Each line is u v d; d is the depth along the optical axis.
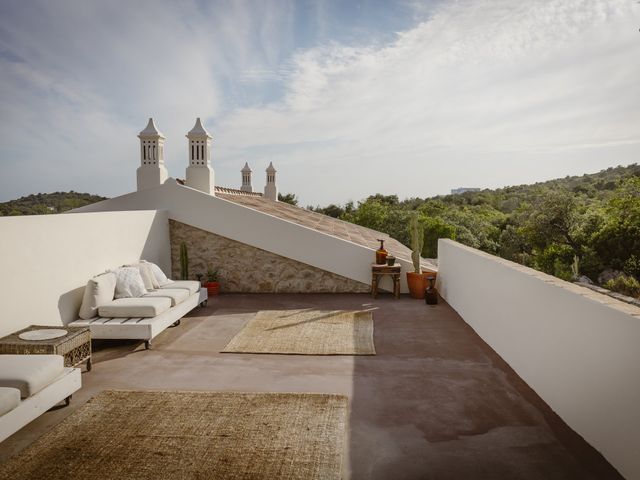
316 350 4.86
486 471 2.50
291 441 2.85
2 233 4.01
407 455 2.69
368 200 36.44
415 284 7.76
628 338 2.33
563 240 32.03
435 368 4.29
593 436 2.72
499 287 4.65
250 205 10.02
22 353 3.63
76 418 3.20
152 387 3.83
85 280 5.43
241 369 4.29
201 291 6.89
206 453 2.71
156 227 7.80
